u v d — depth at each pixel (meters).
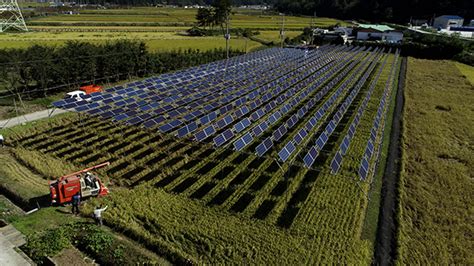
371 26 135.38
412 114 41.94
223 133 28.97
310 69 63.00
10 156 28.73
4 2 109.31
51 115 37.84
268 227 20.31
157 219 20.62
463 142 34.00
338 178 25.94
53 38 79.69
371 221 21.45
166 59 62.91
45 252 17.16
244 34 114.06
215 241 18.98
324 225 20.67
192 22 133.50
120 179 25.27
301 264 17.48
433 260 18.41
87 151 29.50
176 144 31.16
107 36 89.12
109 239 18.28
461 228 21.05
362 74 63.03
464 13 155.00
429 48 92.25
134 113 34.91
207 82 48.94
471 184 26.00
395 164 28.83
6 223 19.72
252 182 25.20
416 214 22.27
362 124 36.66
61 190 21.27
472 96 50.94
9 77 45.97
